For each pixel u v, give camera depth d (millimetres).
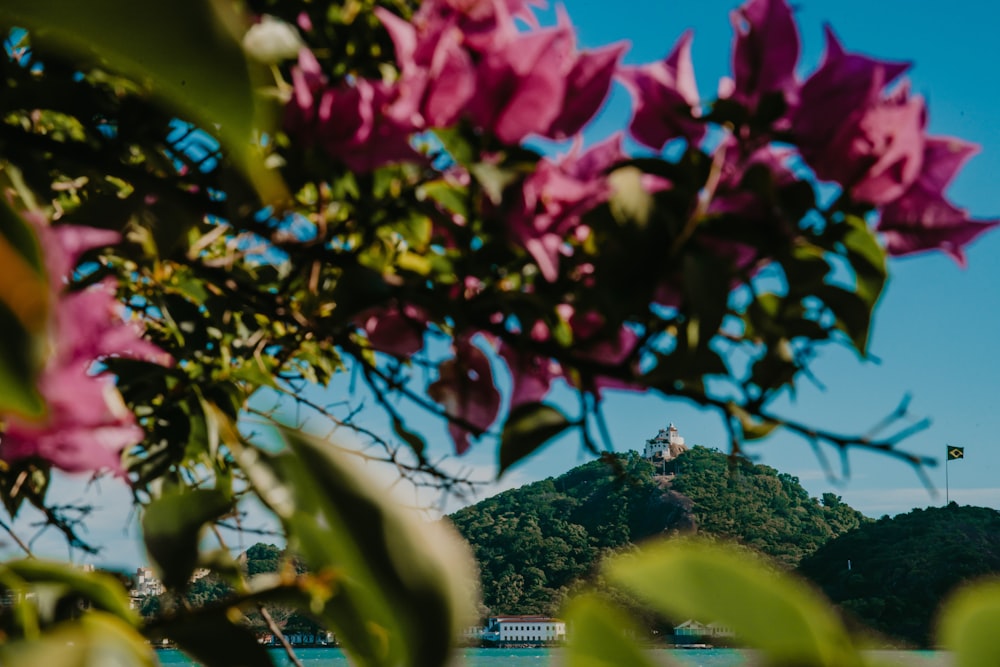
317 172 1067
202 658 580
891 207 1121
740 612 282
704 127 1135
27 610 515
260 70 937
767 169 1075
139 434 676
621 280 1066
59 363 636
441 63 1059
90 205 1166
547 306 1169
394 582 389
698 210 1070
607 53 1100
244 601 564
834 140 1089
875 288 1114
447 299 1200
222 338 1777
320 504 409
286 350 1922
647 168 1103
